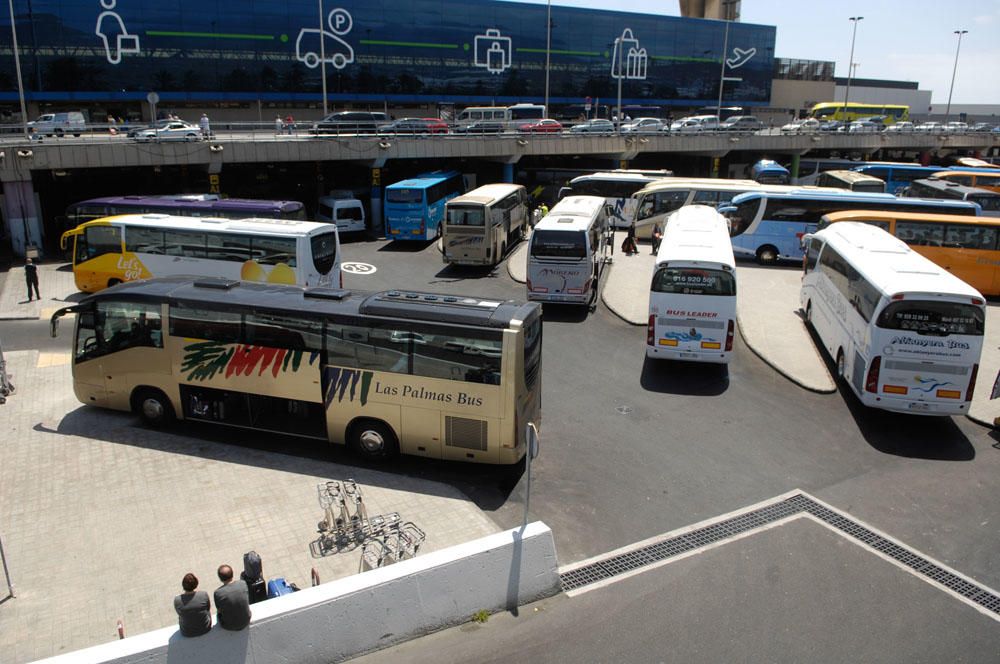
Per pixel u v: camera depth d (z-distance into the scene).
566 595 8.55
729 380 16.23
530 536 8.25
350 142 35.22
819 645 7.67
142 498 10.59
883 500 11.05
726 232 18.41
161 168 39.22
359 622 7.28
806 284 20.42
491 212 26.86
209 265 20.17
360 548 9.27
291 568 8.86
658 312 15.89
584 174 45.03
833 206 27.97
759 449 12.80
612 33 71.12
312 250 19.59
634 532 10.08
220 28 53.38
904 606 8.44
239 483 11.12
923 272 13.84
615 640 7.65
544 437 13.22
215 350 12.34
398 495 10.87
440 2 62.00
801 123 61.88
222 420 12.62
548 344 18.73
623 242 31.02
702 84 77.69
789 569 9.16
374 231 37.28
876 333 13.09
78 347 13.31
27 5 47.28
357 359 11.60
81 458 11.88
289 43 56.12
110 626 7.81
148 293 12.67
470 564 7.88
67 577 8.67
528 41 67.25
